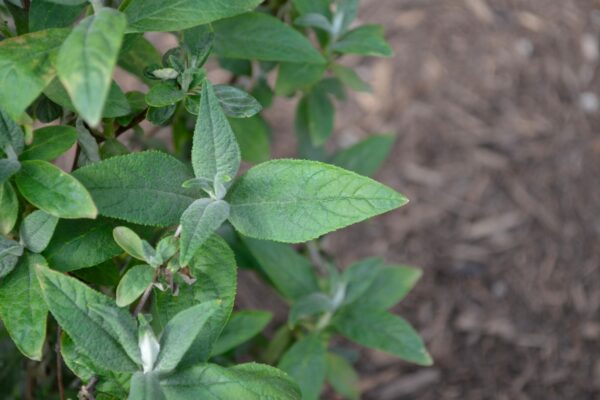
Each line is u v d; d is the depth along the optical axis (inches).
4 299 20.5
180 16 20.8
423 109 54.7
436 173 53.1
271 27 24.5
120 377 21.1
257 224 20.5
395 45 56.2
